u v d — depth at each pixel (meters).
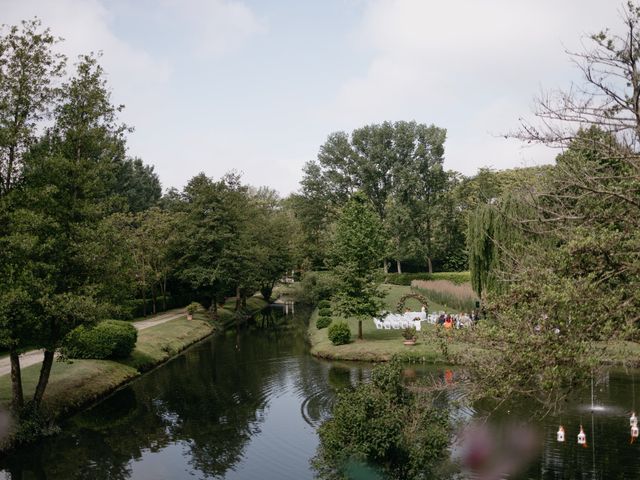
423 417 12.97
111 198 20.44
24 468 16.45
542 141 10.23
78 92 19.17
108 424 20.50
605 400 20.20
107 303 19.17
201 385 26.48
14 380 18.88
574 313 8.57
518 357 8.71
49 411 20.38
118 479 15.45
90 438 18.97
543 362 8.46
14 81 17.86
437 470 13.98
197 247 50.94
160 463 16.55
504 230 28.55
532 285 9.61
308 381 26.28
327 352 32.41
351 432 12.38
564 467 14.19
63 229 19.05
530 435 16.61
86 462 16.80
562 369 8.35
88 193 19.84
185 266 52.59
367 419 12.36
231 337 43.38
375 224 36.69
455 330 10.24
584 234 10.06
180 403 23.27
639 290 8.67
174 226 51.75
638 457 14.78
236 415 21.27
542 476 13.66
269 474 15.33
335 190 77.00
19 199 17.89
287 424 19.83
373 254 35.66
